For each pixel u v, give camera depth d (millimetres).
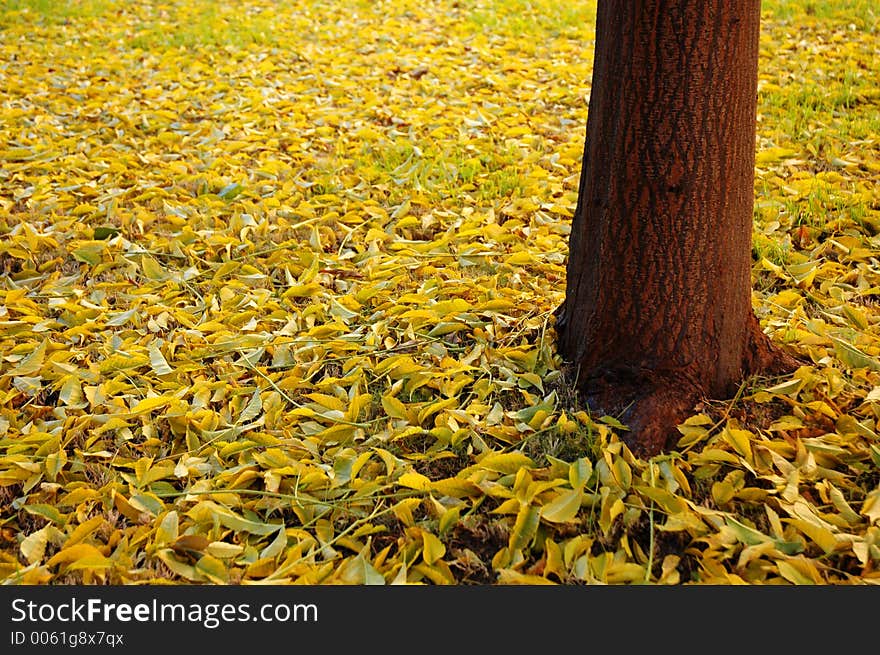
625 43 2969
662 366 3133
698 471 2922
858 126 5742
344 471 2984
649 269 3076
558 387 3334
